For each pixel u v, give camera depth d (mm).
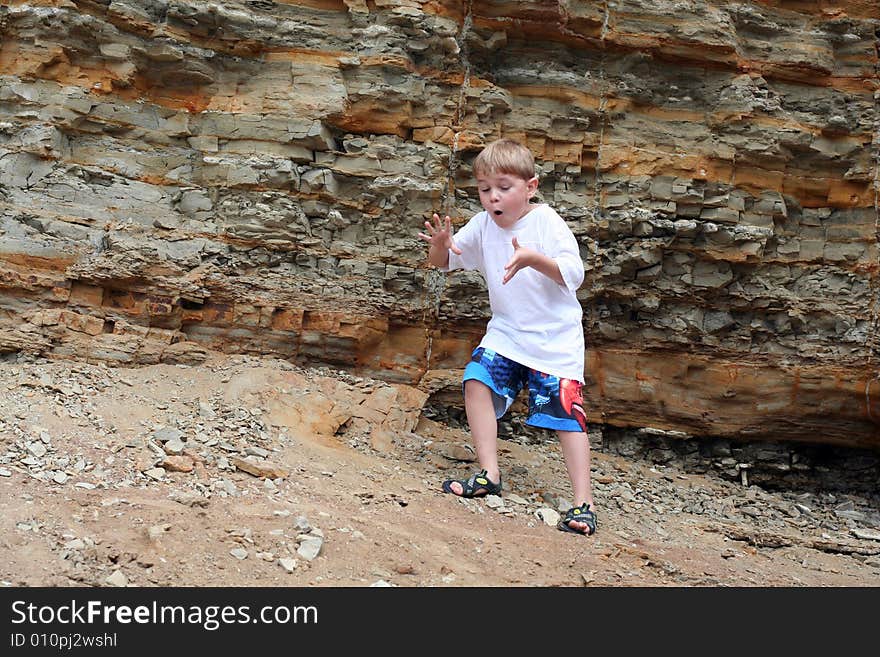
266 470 4633
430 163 6328
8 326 5598
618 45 6555
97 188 5941
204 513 4094
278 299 6125
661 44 6570
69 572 3570
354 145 6273
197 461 4613
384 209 6316
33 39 5785
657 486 6305
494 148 4871
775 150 6629
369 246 6359
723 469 6930
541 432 6551
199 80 6195
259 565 3789
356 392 5980
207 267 6043
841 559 5352
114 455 4566
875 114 6797
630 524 5188
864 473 7043
